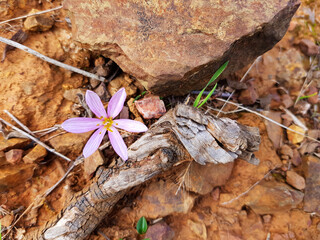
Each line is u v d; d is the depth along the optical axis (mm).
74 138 157
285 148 192
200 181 168
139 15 132
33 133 156
